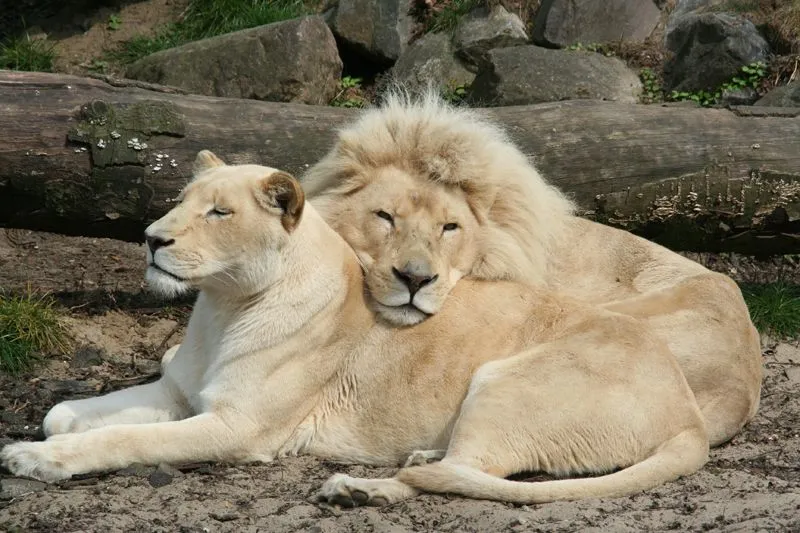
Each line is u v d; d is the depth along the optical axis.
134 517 8.45
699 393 10.77
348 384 10.02
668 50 20.41
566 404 9.41
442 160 10.75
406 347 10.02
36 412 11.01
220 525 8.39
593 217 14.12
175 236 9.26
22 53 20.28
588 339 9.84
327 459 9.99
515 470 9.34
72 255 15.72
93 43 21.52
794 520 8.17
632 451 9.45
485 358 9.95
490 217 11.09
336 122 13.69
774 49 19.86
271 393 9.67
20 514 8.41
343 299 10.02
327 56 19.52
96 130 12.70
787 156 14.13
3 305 12.59
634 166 13.91
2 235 16.02
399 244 10.30
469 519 8.52
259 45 19.11
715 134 14.12
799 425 11.48
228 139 13.27
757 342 11.48
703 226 14.41
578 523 8.38
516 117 13.93
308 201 10.88
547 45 20.44
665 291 11.45
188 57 19.22
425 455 9.59
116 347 12.97
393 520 8.55
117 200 13.00
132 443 9.23
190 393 10.07
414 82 19.95
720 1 20.92
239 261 9.51
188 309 14.10
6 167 12.53
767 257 16.75
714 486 9.23
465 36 20.16
